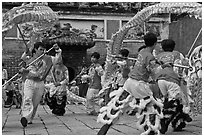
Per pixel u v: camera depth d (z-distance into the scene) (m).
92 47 21.19
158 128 6.84
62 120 10.27
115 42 11.16
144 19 9.98
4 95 10.64
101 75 11.37
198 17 9.07
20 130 8.22
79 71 20.33
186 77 9.93
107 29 21.47
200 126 8.71
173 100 7.65
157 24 21.17
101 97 11.69
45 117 11.13
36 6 9.46
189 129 8.24
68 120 10.27
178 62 8.80
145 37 7.11
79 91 17.00
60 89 11.67
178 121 7.90
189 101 8.96
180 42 19.47
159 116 6.86
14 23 9.20
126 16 21.58
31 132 7.89
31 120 9.40
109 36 21.47
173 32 20.39
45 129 8.37
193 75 9.95
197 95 9.93
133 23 10.30
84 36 20.12
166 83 7.77
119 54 10.73
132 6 21.55
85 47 20.06
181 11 9.15
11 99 15.42
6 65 20.50
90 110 11.79
